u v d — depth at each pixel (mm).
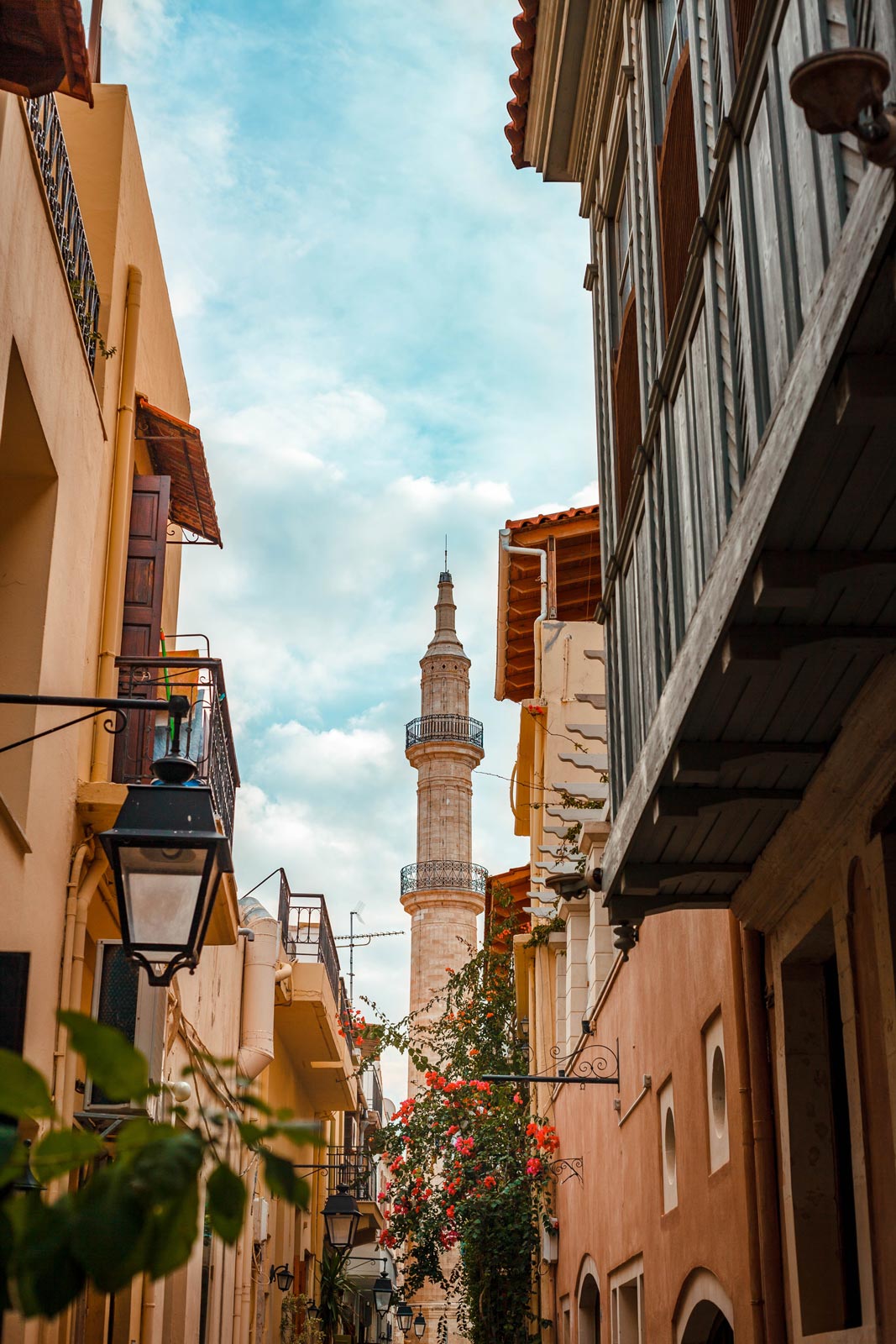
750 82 5613
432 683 68250
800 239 4980
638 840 7941
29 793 9016
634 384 9281
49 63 7230
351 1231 24672
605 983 15297
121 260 13180
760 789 7273
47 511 9586
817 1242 7824
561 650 21594
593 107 10844
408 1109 22391
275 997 21484
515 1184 19641
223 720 12398
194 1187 1849
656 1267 11891
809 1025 8195
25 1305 1771
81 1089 10203
